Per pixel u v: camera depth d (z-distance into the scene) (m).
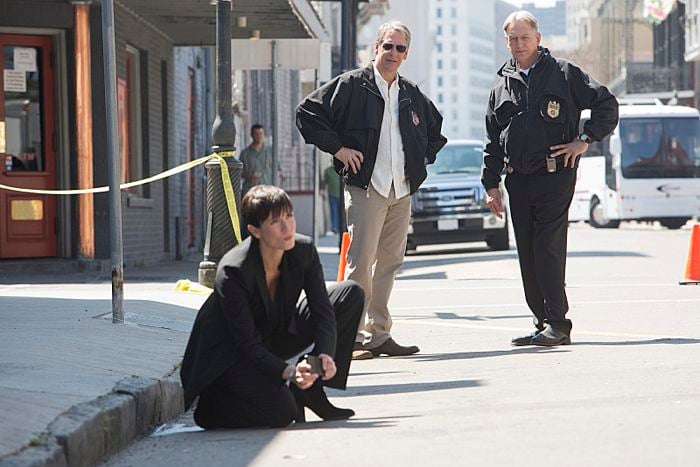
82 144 23.95
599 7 144.12
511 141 13.60
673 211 53.38
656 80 95.00
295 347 9.67
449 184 35.81
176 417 10.42
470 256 32.97
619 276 23.91
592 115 13.55
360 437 8.77
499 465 7.57
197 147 36.78
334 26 73.88
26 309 15.02
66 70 24.06
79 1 23.72
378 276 13.37
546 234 13.57
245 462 8.08
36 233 24.03
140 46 27.91
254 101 50.12
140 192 28.69
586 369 11.61
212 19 27.91
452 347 13.88
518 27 13.52
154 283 21.64
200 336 9.43
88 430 8.12
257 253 9.25
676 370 11.30
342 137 13.08
